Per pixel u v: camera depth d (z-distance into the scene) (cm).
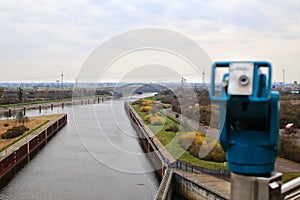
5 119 5022
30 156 3122
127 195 1880
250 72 200
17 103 7056
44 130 3884
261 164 210
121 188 1980
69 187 2078
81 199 1867
